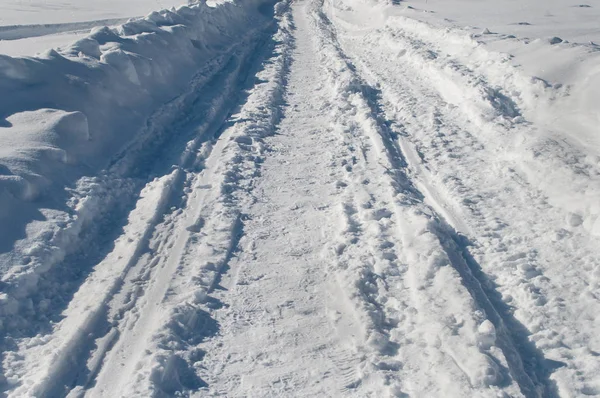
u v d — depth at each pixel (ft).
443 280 18.20
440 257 19.26
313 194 25.77
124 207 24.53
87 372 15.34
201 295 18.37
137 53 38.96
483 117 31.58
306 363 15.64
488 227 22.11
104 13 65.31
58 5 71.46
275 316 17.58
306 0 104.88
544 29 46.26
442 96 38.29
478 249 20.72
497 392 13.75
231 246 21.47
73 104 28.96
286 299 18.38
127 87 34.35
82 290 18.80
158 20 49.01
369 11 76.95
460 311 16.63
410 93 39.68
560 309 17.12
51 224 20.97
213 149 31.01
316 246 21.45
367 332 16.57
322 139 32.45
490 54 39.58
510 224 22.16
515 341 16.31
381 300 18.08
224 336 16.74
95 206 23.43
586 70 32.73
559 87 32.22
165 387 14.71
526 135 28.19
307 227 22.88
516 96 33.68
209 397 14.48
